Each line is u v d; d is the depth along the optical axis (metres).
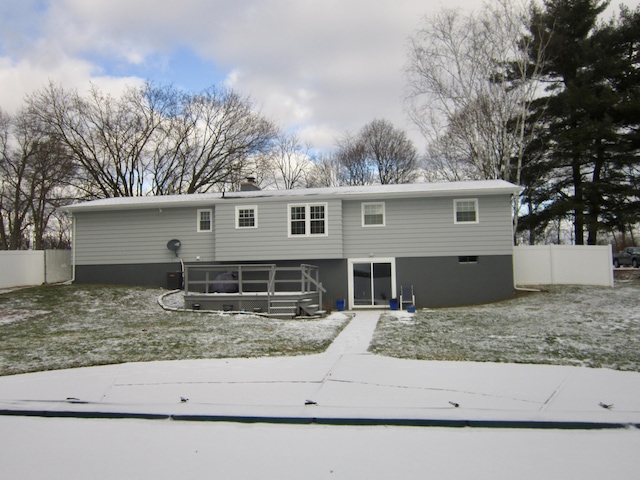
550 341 12.12
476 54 29.42
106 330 14.67
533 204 33.69
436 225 22.45
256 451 5.88
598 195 30.62
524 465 5.39
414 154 47.75
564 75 31.69
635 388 8.25
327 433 6.53
